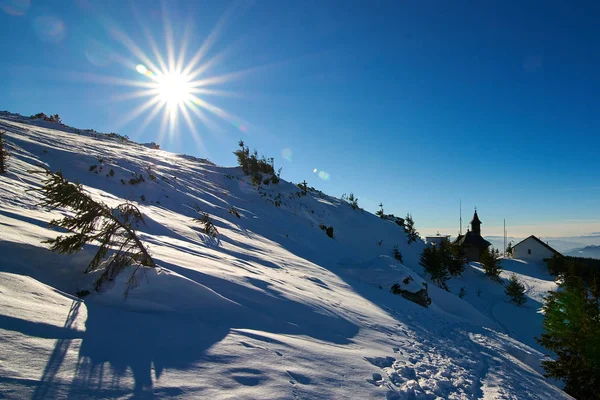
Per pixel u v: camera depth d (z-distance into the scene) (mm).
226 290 5996
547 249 55000
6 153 11039
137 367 3002
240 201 25312
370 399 3705
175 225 12141
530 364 11039
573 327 12547
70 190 5121
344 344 5645
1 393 2131
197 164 34188
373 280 16922
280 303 6402
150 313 4398
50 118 36844
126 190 16828
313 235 24844
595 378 10898
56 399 2260
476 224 58812
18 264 4508
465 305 22094
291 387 3396
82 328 3424
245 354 3859
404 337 7492
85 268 5281
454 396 4574
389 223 37219
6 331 2795
